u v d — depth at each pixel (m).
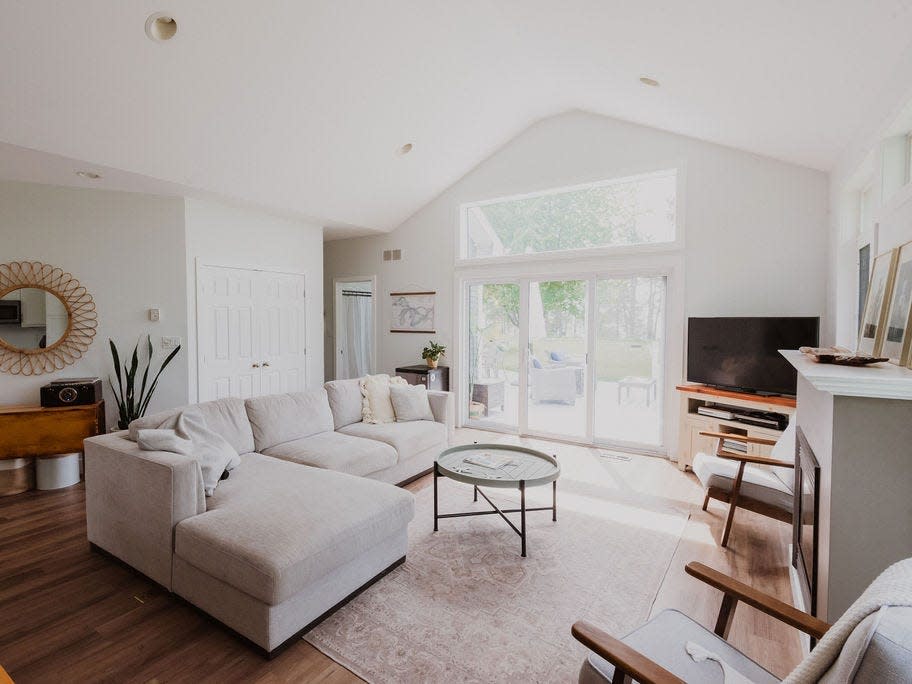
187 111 3.24
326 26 3.01
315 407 3.63
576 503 3.35
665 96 3.37
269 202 4.64
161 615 2.04
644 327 4.53
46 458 3.56
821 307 3.70
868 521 1.43
